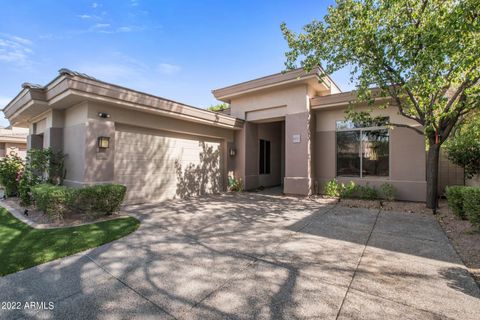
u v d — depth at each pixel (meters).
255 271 3.20
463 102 6.13
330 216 6.29
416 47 5.95
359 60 6.89
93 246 3.97
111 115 6.74
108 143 6.61
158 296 2.59
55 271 3.12
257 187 12.02
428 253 3.83
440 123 6.73
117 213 6.23
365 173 9.17
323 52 7.12
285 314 2.30
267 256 3.70
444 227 5.22
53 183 7.00
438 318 2.25
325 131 10.08
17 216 5.82
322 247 4.09
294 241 4.38
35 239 4.23
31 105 7.02
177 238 4.48
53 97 6.45
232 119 10.49
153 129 8.09
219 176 10.88
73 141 6.80
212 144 10.54
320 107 9.66
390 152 8.57
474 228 4.97
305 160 9.51
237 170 11.52
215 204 7.84
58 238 4.28
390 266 3.37
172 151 8.77
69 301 2.48
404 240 4.44
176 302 2.48
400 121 8.43
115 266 3.29
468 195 4.74
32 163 6.68
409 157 8.23
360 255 3.76
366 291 2.72
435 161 6.95
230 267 3.31
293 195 9.71
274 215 6.38
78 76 5.66
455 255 3.74
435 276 3.07
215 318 2.24
